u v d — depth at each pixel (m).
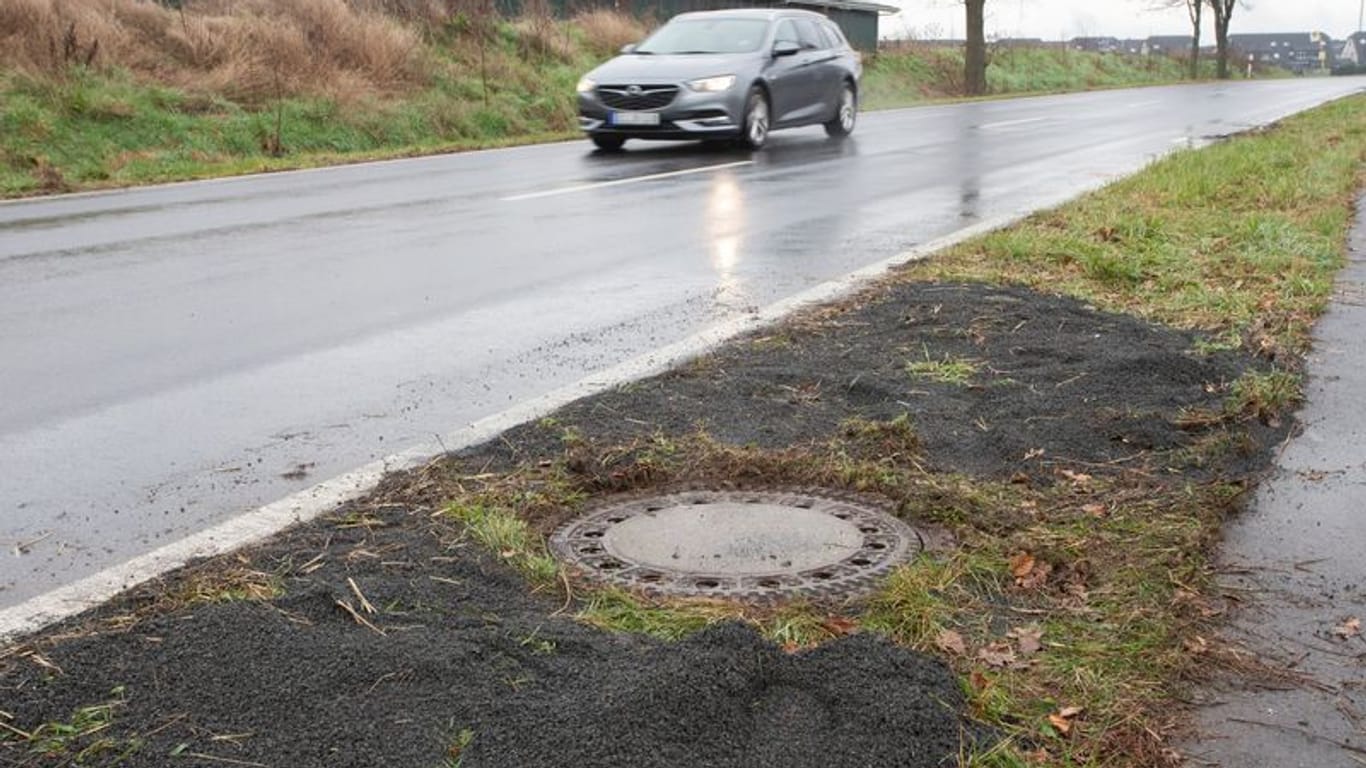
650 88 16.12
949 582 3.33
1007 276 7.46
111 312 7.12
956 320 6.27
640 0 33.12
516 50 25.48
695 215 10.78
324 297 7.50
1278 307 6.54
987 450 4.43
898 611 3.15
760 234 9.72
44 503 4.18
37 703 2.69
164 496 4.23
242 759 2.48
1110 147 17.48
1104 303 6.73
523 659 2.86
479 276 8.12
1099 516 3.81
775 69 17.17
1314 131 18.64
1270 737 2.66
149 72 18.47
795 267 8.26
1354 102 27.53
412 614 3.13
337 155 17.14
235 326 6.77
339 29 21.36
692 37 17.48
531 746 2.50
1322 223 8.98
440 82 22.11
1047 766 2.53
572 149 17.62
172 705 2.68
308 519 3.90
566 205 11.48
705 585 3.36
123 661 2.86
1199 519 3.77
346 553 3.59
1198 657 2.97
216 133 17.33
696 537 3.69
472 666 2.82
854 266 8.22
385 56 21.34
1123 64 58.16
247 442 4.81
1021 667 2.91
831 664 2.81
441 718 2.60
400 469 4.39
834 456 4.32
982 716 2.69
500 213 11.00
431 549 3.60
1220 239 8.45
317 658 2.85
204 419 5.12
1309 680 2.88
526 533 3.72
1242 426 4.67
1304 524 3.79
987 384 5.20
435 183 13.44
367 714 2.63
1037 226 9.23
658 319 6.79
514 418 4.96
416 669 2.79
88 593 3.39
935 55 44.41
